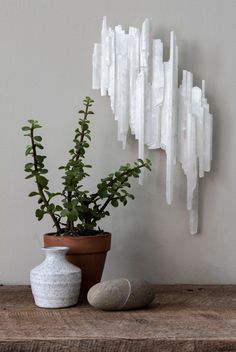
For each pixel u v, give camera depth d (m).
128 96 1.39
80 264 1.22
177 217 1.43
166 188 1.40
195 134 1.39
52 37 1.41
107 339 0.93
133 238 1.43
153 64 1.39
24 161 1.40
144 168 1.42
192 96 1.40
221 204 1.43
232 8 1.43
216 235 1.43
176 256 1.43
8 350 0.93
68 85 1.41
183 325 1.01
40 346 0.93
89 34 1.41
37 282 1.14
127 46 1.38
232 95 1.43
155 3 1.42
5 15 1.40
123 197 1.27
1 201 1.40
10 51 1.40
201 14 1.43
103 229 1.42
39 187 1.23
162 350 0.93
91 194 1.30
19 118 1.40
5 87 1.40
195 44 1.43
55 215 1.33
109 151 1.42
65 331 0.98
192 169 1.39
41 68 1.41
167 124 1.38
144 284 1.14
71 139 1.41
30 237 1.41
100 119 1.41
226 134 1.43
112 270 1.43
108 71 1.39
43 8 1.41
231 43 1.43
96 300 1.10
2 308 1.15
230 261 1.43
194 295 1.28
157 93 1.38
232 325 1.01
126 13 1.42
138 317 1.07
